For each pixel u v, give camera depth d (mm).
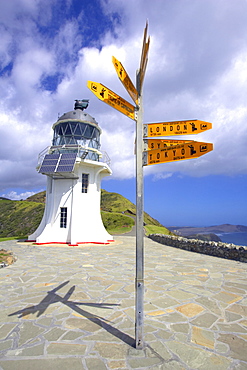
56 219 16969
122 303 5023
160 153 3488
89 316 4367
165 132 3549
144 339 3537
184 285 6375
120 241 18906
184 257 11141
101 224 17984
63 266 8820
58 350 3244
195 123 3535
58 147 17172
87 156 17719
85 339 3541
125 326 3975
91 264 9234
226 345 3395
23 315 4410
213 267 8758
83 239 16594
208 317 4344
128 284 6449
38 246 15148
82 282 6633
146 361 3000
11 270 8117
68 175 16953
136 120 3562
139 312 3287
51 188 18516
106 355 3129
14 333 3725
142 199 3408
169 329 3865
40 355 3129
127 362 2979
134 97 3566
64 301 5141
